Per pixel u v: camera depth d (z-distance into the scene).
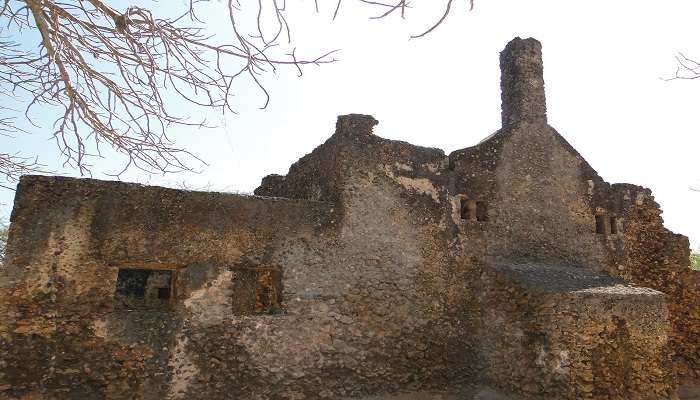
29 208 6.52
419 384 8.45
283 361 7.48
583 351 7.83
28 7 3.82
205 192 7.48
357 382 7.94
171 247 7.10
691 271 11.91
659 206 12.17
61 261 6.52
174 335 6.90
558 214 10.70
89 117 4.47
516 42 11.30
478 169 10.03
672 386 8.44
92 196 6.83
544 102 11.23
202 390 6.92
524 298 8.47
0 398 6.00
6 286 6.24
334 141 8.98
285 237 7.89
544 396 7.87
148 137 4.78
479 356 9.03
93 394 6.39
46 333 6.31
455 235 9.45
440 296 9.02
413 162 9.34
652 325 8.48
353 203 8.57
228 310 7.28
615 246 11.30
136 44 4.14
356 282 8.30
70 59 4.30
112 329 6.62
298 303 7.77
